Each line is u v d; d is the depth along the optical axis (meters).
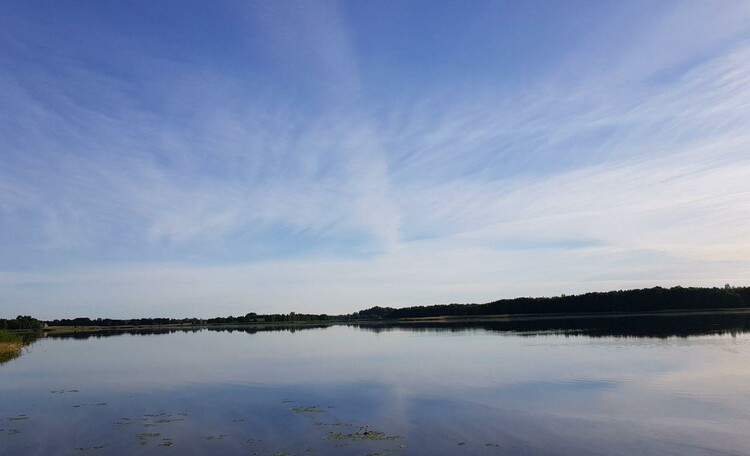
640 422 20.52
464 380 31.94
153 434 20.89
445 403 25.20
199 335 117.75
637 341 51.88
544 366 36.47
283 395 28.81
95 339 102.19
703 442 17.88
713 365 33.62
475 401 25.44
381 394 28.20
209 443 19.36
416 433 19.89
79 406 27.22
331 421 22.23
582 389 27.44
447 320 162.38
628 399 24.61
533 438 18.83
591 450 17.33
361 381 33.06
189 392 30.89
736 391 25.50
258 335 109.06
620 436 18.80
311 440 19.34
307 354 54.22
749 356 37.56
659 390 26.34
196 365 46.00
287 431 20.75
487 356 44.72
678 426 19.83
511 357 43.06
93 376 39.59
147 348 70.44
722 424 19.89
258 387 31.98
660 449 17.27
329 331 119.81
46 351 67.19
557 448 17.62
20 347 70.00
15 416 25.02
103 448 19.11
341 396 27.94
